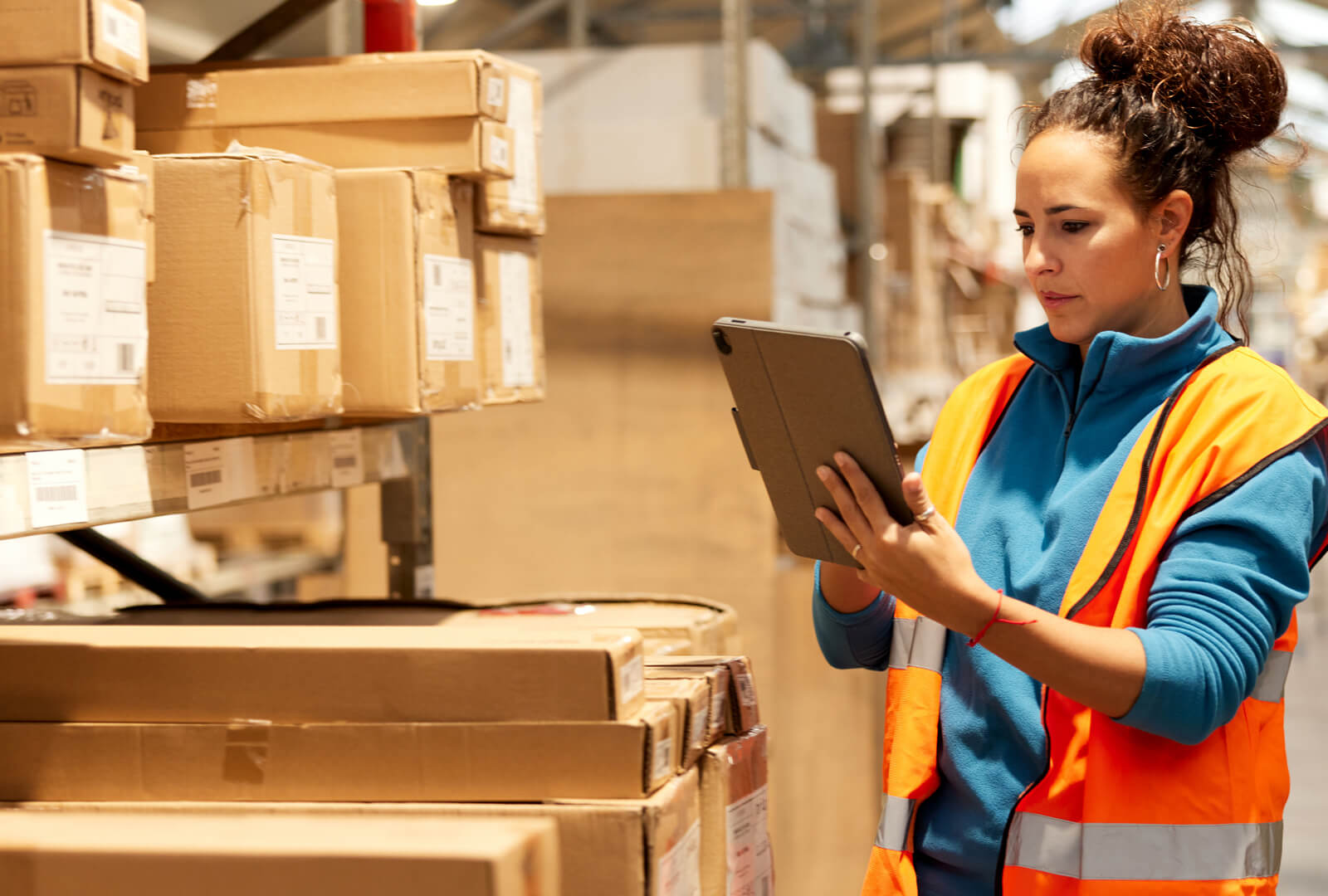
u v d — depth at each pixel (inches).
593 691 39.6
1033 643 41.3
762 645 118.5
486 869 31.2
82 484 44.7
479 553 126.1
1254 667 42.2
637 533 123.6
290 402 50.0
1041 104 50.4
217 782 41.3
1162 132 46.3
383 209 55.2
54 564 108.6
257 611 66.4
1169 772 44.6
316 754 40.8
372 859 31.6
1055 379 50.4
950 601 41.3
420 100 58.4
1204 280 51.6
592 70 148.3
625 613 67.6
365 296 55.4
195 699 41.7
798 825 114.3
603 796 39.5
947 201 257.6
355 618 64.1
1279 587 42.6
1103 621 45.6
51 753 42.1
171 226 48.8
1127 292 47.4
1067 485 48.0
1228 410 44.6
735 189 133.1
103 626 45.3
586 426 124.4
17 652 42.7
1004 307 322.0
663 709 41.5
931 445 55.0
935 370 236.7
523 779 39.9
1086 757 45.8
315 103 59.6
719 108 145.6
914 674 50.7
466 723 40.2
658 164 144.0
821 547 46.3
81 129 37.9
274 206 49.4
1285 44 296.8
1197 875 44.2
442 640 41.5
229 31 78.5
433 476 126.7
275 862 31.9
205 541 133.0
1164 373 47.1
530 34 268.7
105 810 40.9
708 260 122.7
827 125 210.1
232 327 48.4
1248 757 45.6
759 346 42.1
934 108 321.1
